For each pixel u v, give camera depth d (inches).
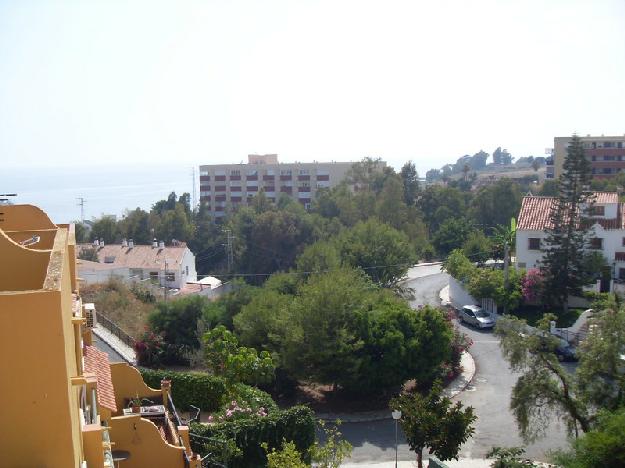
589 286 1953.7
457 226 3272.6
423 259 3238.2
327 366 1226.0
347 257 2236.7
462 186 5821.9
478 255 2620.6
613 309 923.4
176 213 3560.5
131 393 812.6
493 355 1577.3
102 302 1716.3
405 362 1250.0
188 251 2667.3
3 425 283.9
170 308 1508.4
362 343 1220.5
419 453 901.8
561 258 1859.0
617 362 890.7
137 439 621.0
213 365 1101.1
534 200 2214.6
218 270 3314.5
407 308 1366.9
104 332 1533.0
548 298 1892.2
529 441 980.6
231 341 1104.2
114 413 709.3
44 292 284.4
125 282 2076.8
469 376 1427.2
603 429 753.6
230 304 1531.7
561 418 1054.4
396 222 3319.4
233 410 921.5
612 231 2033.7
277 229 3102.9
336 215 3567.9
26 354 284.0
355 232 2409.0
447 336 1309.1
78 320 404.8
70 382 316.2
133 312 1718.8
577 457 745.0
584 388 909.2
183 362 1467.8
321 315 1253.7
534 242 2087.8
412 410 898.7
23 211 605.0
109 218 3705.7
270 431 876.0
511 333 954.1
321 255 2144.4
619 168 4370.1
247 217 3307.1
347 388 1283.2
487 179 7101.4
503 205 3641.7
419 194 3956.7
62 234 434.6
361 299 1338.6
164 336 1475.1
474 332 1804.9
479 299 2000.5
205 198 4840.1
